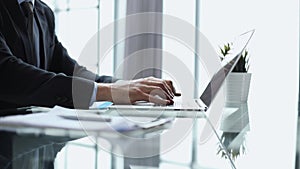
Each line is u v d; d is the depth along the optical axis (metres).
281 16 2.50
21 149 0.45
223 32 2.74
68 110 0.83
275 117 0.86
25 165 0.38
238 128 0.68
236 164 0.41
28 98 0.88
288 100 1.23
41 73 0.91
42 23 1.32
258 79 1.65
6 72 0.91
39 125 0.62
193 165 0.39
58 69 1.42
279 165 0.43
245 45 1.19
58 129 0.59
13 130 0.58
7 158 0.41
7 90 0.90
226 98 1.27
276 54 2.47
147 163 0.40
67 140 0.51
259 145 0.54
